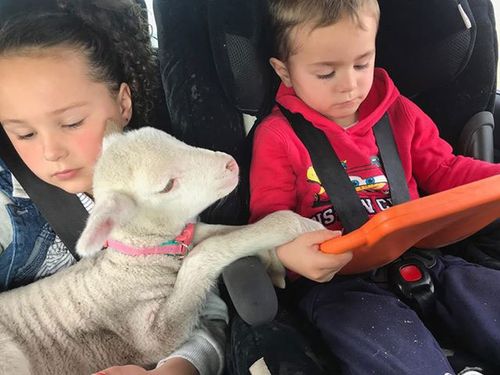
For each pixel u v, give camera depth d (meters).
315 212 1.27
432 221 0.88
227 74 1.22
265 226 1.10
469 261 1.31
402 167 1.32
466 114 1.42
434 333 1.17
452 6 1.28
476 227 1.11
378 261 1.09
